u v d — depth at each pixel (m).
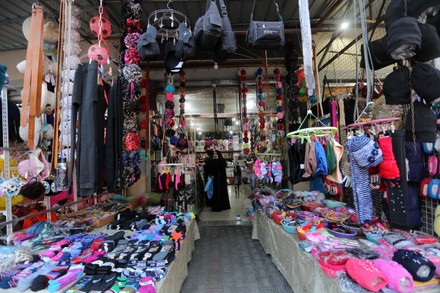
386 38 1.64
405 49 1.41
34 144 1.86
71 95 2.05
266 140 4.96
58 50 1.95
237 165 7.80
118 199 3.76
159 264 1.77
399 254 1.50
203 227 4.69
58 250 1.97
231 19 4.10
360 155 1.79
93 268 1.65
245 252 3.44
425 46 1.43
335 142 2.33
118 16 3.85
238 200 7.27
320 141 2.50
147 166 4.45
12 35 4.39
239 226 4.73
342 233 2.17
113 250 2.03
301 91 3.99
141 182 4.43
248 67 4.90
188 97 5.59
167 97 4.36
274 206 3.19
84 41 3.79
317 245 1.96
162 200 4.21
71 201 3.03
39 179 2.25
